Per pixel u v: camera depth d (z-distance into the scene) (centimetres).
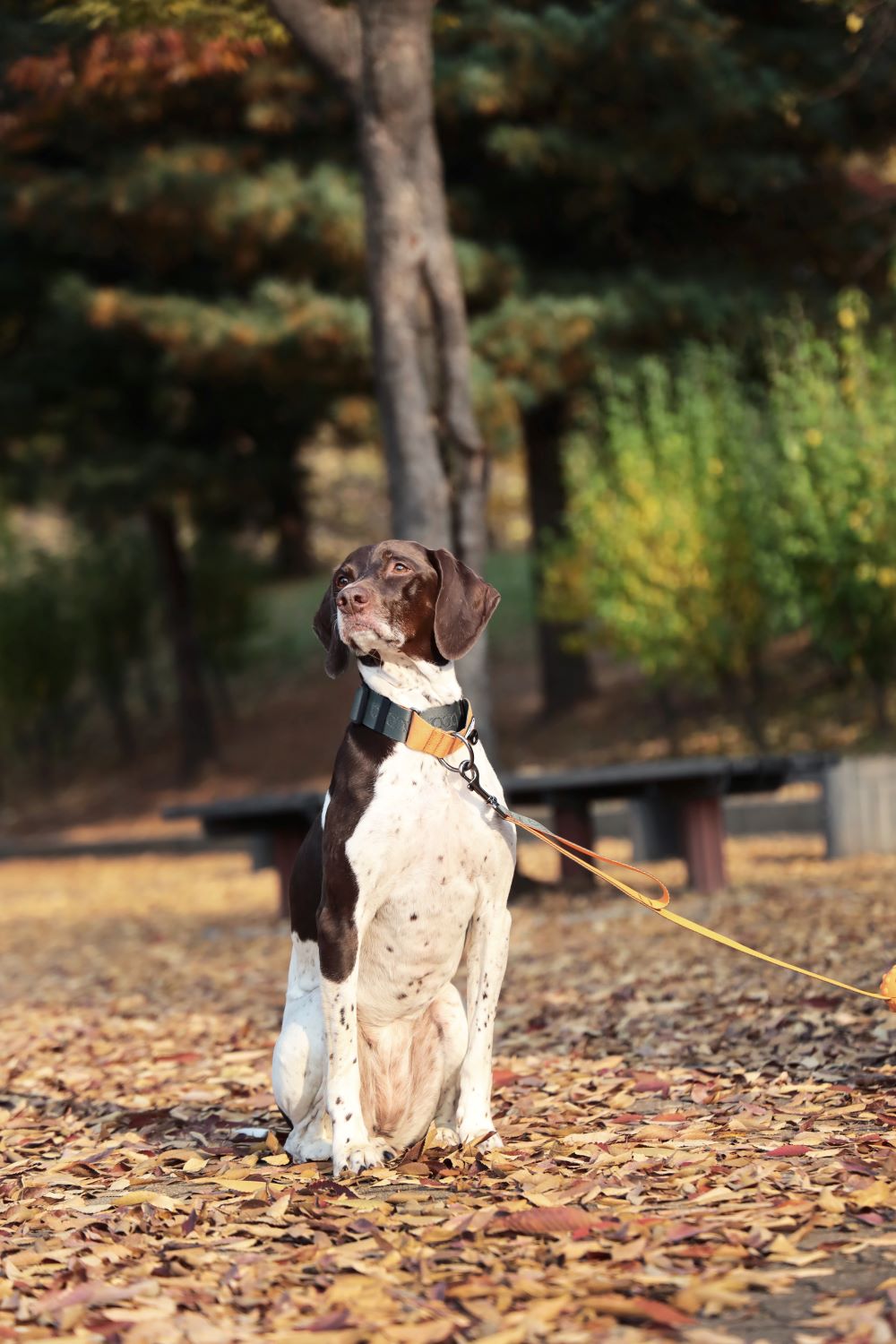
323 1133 391
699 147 1553
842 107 1602
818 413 1427
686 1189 331
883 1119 379
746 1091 432
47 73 1005
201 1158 402
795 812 1323
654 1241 294
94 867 1680
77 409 2070
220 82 1544
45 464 2136
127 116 1536
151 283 1833
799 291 1678
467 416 970
